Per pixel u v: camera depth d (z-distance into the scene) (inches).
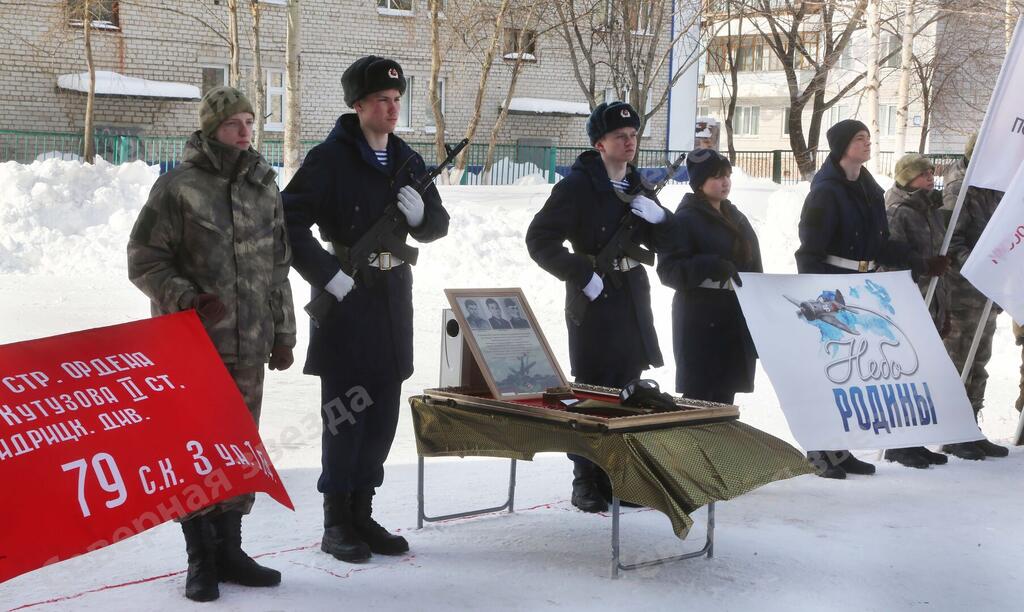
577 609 157.4
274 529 199.2
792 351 227.3
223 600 156.3
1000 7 908.0
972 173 255.6
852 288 239.8
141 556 181.9
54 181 647.1
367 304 180.9
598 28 1062.4
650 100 1341.0
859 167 250.2
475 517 209.2
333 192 180.9
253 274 163.5
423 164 190.1
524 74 1268.5
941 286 270.8
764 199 725.9
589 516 211.0
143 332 146.6
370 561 178.2
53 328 414.6
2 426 129.0
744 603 162.7
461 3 1083.9
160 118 1079.0
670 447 166.7
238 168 162.6
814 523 208.2
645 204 213.8
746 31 1884.8
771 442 179.9
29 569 124.8
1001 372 404.8
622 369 215.3
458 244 589.6
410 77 1201.4
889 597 167.8
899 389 236.1
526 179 1055.0
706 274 222.4
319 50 1143.0
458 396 188.1
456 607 156.5
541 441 176.9
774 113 1966.0
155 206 159.3
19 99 1015.0
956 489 237.8
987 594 170.1
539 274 563.5
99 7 1003.9
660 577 173.2
